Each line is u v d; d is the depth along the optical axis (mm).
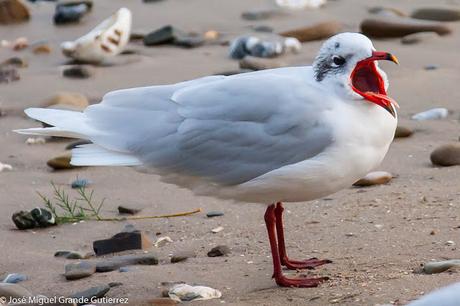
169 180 10977
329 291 9867
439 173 13695
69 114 11164
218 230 12266
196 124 10633
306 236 11703
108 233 12469
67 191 14000
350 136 10156
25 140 16156
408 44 20562
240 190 10633
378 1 23859
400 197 12734
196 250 11609
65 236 12438
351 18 22703
